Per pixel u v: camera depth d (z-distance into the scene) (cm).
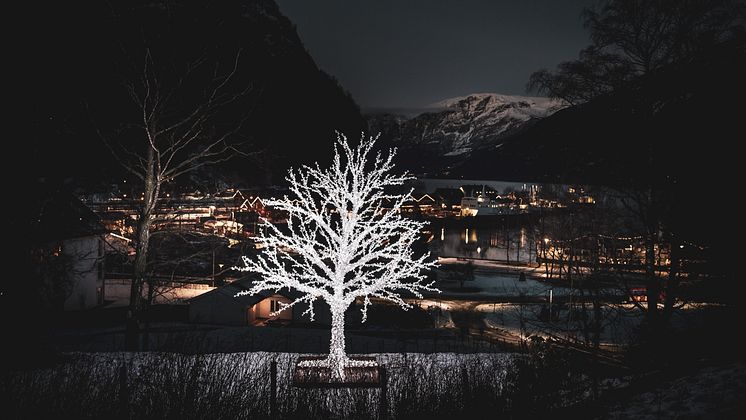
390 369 1406
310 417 1076
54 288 3017
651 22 2086
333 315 1817
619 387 1192
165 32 2677
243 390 1094
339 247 1911
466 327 4744
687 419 888
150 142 2570
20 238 1961
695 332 1523
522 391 1077
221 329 3662
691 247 1950
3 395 962
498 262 9325
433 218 13788
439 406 1041
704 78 1972
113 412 990
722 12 2002
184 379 1051
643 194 2092
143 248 2575
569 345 1602
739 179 1888
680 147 2016
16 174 2044
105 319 4306
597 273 2267
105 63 2695
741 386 990
